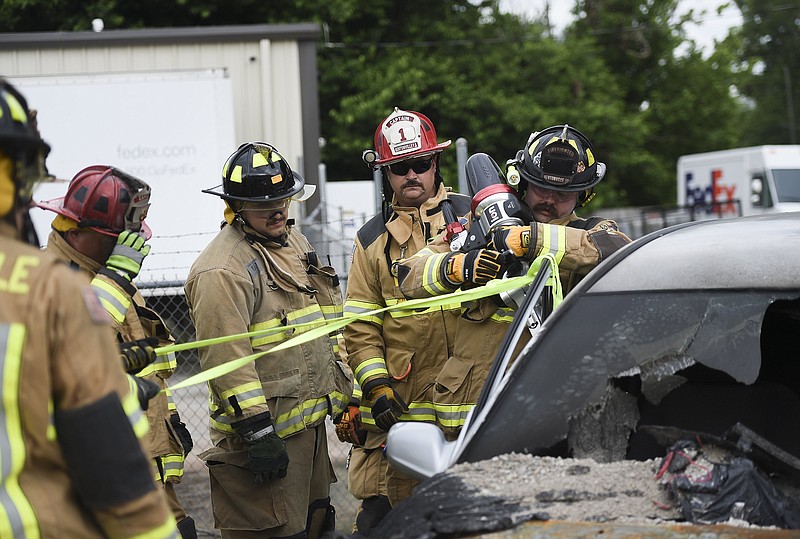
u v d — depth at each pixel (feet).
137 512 8.18
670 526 9.19
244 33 51.01
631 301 12.09
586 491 10.00
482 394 11.80
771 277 11.83
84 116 47.85
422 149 17.70
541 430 11.09
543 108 110.11
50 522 8.05
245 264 16.20
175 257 46.03
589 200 16.03
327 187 50.16
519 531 9.23
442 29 105.40
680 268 12.27
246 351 15.69
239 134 51.67
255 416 15.48
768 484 9.88
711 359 11.43
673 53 140.46
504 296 14.67
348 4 93.35
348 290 17.79
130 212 13.62
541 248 13.92
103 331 8.30
